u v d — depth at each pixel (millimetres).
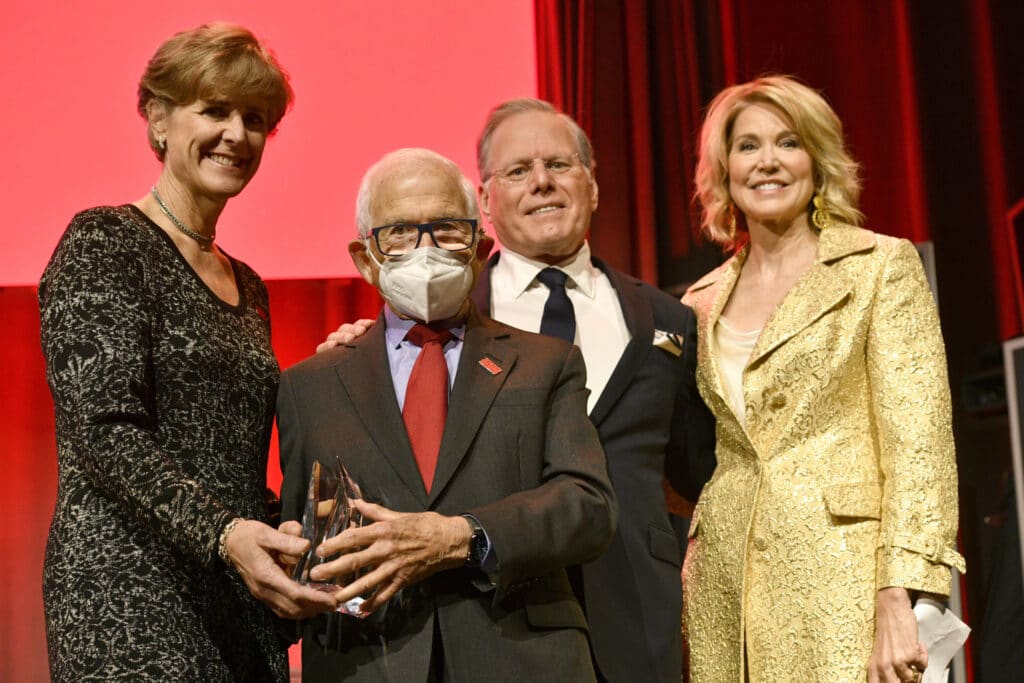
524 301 2875
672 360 2762
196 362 2256
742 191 2875
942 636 2445
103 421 2059
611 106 4664
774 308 2826
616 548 2574
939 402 2578
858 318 2662
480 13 4785
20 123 4645
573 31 4684
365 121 4730
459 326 2332
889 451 2555
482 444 2174
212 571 1968
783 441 2668
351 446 2184
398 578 1960
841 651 2488
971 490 4402
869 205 4602
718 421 2783
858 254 2734
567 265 2914
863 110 4617
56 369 2117
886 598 2453
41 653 4355
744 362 2807
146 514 1983
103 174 4645
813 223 2891
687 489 2949
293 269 4652
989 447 4395
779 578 2594
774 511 2619
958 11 4562
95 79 4668
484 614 2088
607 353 2803
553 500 2100
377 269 2293
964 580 4355
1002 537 4305
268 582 1885
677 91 4645
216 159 2406
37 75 4664
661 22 4691
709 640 2686
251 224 4664
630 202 4625
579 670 2121
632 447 2660
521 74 4770
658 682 2512
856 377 2668
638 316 2789
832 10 4648
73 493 2154
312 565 1930
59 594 2115
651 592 2570
